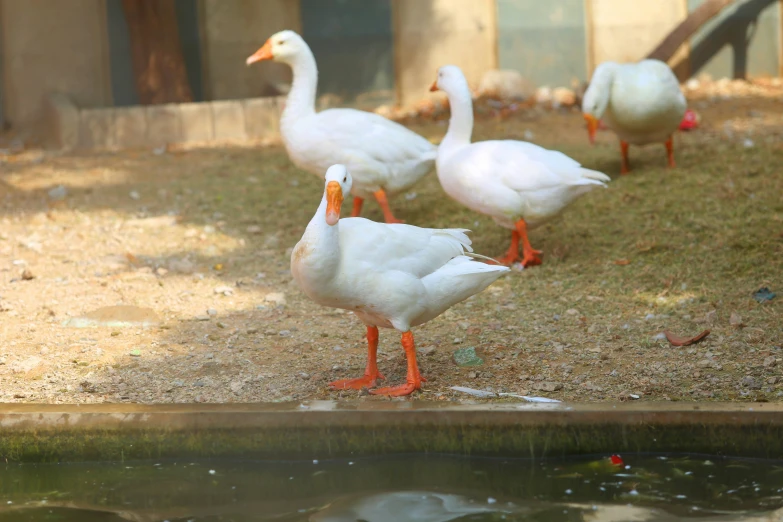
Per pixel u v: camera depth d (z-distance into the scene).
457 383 5.80
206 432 4.98
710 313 6.87
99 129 14.98
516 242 8.47
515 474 4.71
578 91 16.42
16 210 11.07
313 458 4.96
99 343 6.80
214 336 6.93
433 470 4.80
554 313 7.20
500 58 17.72
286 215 10.64
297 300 7.86
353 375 6.05
